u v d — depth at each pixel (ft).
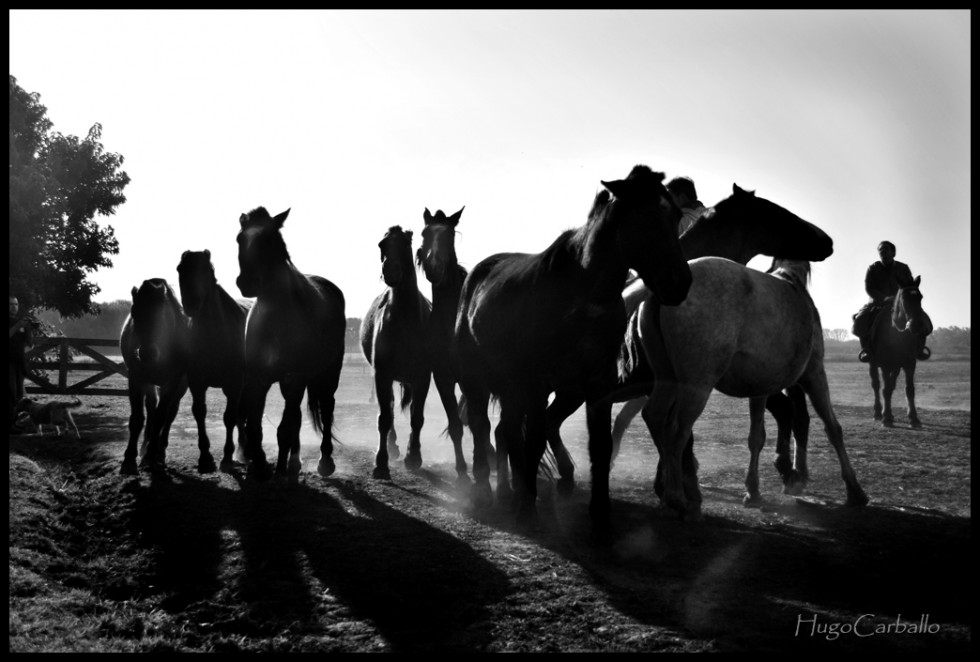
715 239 21.33
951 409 45.16
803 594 13.91
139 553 17.66
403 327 26.30
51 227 69.00
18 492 21.40
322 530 18.57
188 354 25.86
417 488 23.82
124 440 33.27
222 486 23.93
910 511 19.61
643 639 12.00
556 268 17.03
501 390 19.36
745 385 18.88
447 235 26.58
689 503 18.74
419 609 13.60
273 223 23.58
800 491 21.67
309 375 24.54
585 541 17.15
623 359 20.57
